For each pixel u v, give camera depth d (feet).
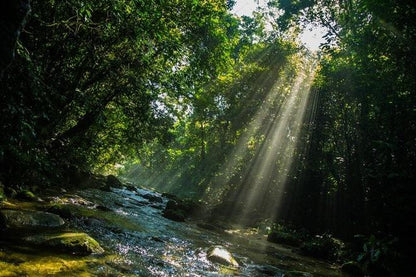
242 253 31.42
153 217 41.47
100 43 33.37
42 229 20.27
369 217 46.50
